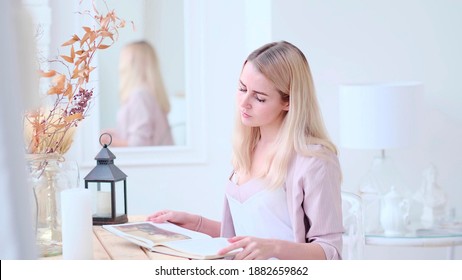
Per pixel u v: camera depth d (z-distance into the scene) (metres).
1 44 1.29
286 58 2.38
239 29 4.59
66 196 2.05
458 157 4.25
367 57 4.15
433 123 4.23
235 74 4.61
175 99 5.02
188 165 4.62
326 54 4.11
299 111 2.38
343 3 4.11
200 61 4.59
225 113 4.62
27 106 1.46
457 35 4.24
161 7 4.77
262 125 2.46
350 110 3.73
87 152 4.49
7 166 1.29
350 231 2.56
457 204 4.24
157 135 5.02
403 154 4.23
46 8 4.07
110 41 4.89
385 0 4.16
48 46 4.11
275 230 2.41
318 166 2.33
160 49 4.91
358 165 4.21
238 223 2.52
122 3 4.71
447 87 4.25
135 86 5.27
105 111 5.07
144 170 4.58
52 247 2.17
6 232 1.30
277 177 2.37
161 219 2.53
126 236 2.28
